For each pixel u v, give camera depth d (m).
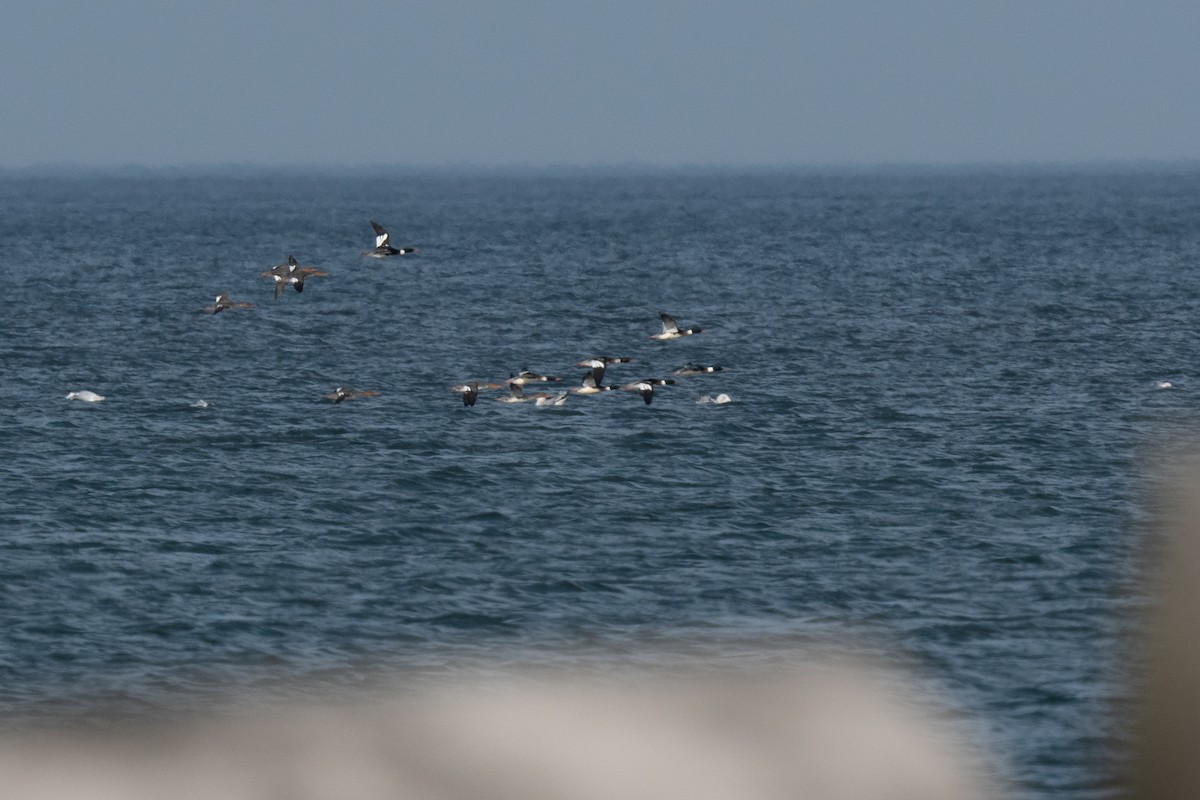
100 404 104.75
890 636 51.72
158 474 80.12
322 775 4.76
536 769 4.89
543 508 72.62
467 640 51.16
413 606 55.72
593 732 4.99
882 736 5.20
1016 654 49.38
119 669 48.03
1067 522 69.38
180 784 4.64
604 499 74.56
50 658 49.16
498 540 66.25
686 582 59.22
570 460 84.31
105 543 65.00
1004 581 59.28
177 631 52.31
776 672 5.32
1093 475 80.25
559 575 60.22
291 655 49.56
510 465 82.69
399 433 92.81
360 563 62.16
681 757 4.98
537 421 96.88
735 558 63.09
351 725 4.93
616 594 57.69
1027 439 91.19
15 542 64.88
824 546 65.19
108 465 82.50
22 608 54.84
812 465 83.25
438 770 4.84
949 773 5.21
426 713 4.98
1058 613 54.53
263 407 103.75
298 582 59.06
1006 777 36.97
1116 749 6.96
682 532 67.81
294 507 72.50
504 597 57.16
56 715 5.80
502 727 4.97
